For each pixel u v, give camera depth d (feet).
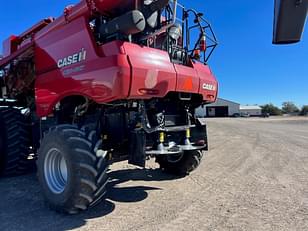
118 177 17.95
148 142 13.50
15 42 20.34
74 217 11.44
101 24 13.03
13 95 20.70
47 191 12.35
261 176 18.39
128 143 13.64
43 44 15.28
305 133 53.47
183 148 14.49
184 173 18.16
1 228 10.39
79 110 14.08
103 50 11.80
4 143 17.54
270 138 43.60
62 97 13.84
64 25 14.37
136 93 11.50
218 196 14.17
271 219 11.18
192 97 16.34
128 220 11.09
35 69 15.97
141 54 12.00
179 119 15.57
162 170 19.29
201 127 16.29
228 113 261.24
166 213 11.82
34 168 20.52
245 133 54.03
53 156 12.56
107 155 13.16
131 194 14.51
